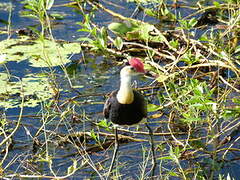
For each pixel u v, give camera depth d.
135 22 12.85
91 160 8.30
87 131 9.32
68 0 15.37
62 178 7.72
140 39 12.35
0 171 7.97
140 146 8.88
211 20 13.57
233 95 10.15
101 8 14.59
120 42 11.70
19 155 8.56
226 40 12.19
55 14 14.13
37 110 9.99
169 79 10.67
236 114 8.48
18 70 11.49
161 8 13.73
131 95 7.91
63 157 8.63
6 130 9.18
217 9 13.66
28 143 9.03
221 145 8.72
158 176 7.99
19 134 9.29
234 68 9.98
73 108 9.61
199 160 8.38
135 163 8.40
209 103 8.00
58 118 9.78
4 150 8.80
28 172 8.21
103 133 9.19
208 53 11.52
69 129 9.37
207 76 11.10
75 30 13.50
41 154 8.70
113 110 8.05
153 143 8.28
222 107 8.85
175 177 7.93
